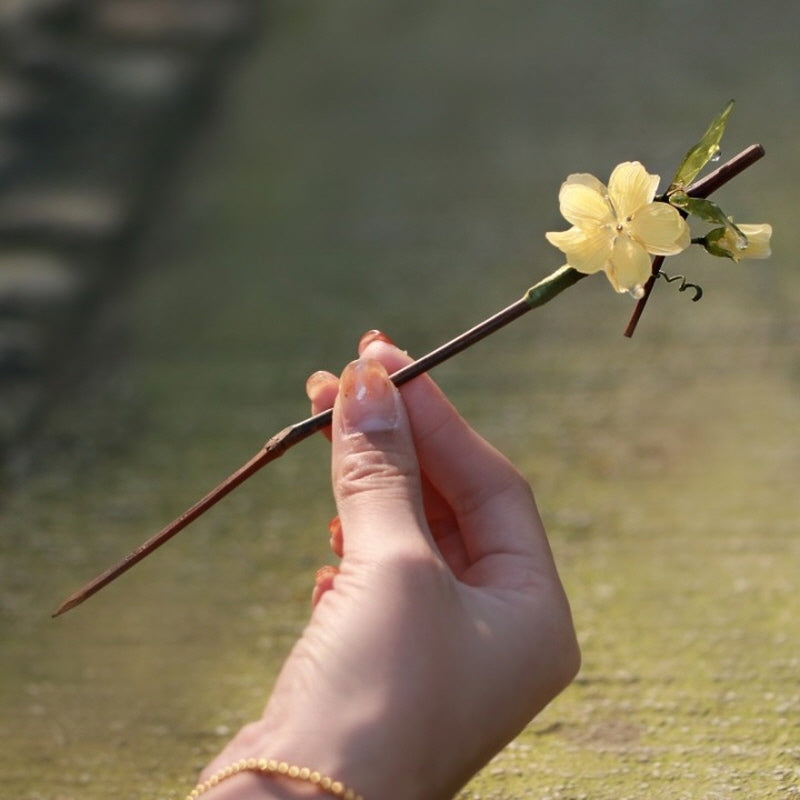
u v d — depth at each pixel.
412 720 0.93
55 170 2.18
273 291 1.84
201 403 1.58
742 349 1.63
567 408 1.52
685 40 2.67
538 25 2.81
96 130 2.31
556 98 2.43
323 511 1.33
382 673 0.93
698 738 1.10
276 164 2.25
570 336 1.70
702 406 1.51
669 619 1.18
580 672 1.14
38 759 1.11
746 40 2.65
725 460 1.39
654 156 2.14
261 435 1.50
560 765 1.08
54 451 1.49
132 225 2.04
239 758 0.92
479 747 0.94
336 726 0.92
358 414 0.96
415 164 2.21
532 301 0.96
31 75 2.45
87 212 2.06
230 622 1.20
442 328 1.72
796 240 1.88
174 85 2.50
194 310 1.81
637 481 1.35
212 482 1.41
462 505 0.99
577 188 0.95
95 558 1.27
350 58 2.67
